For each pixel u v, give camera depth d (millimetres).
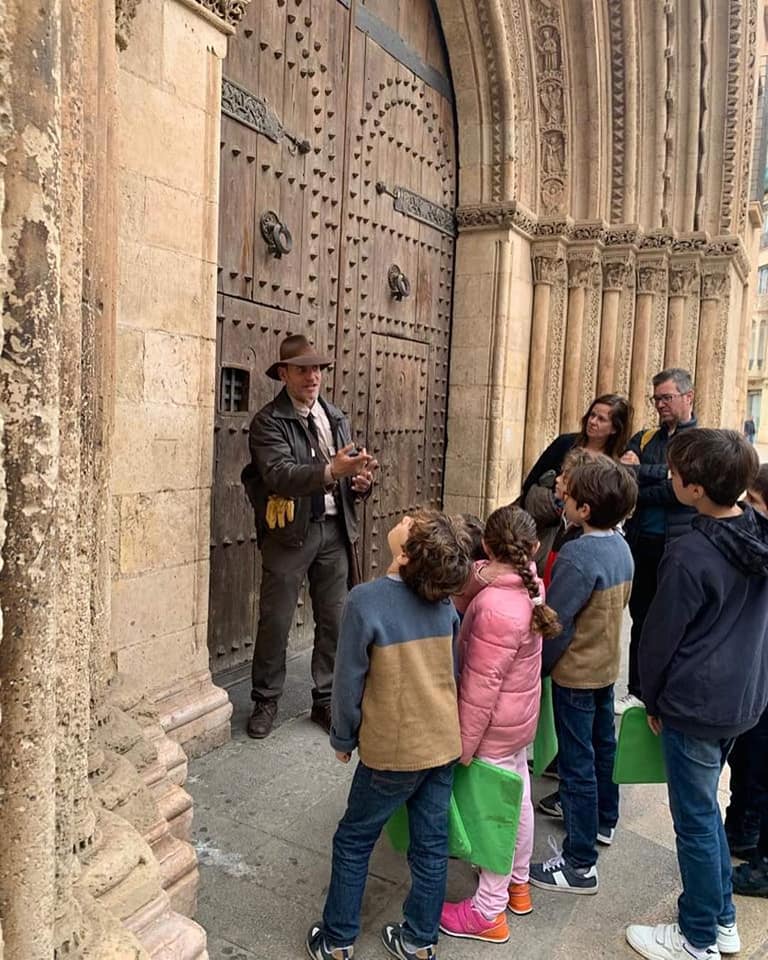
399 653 2059
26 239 1035
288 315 4617
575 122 6945
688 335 8031
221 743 3523
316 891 2510
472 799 2215
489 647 2240
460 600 2713
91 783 1897
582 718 2566
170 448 3236
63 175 1219
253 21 4133
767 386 37906
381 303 5664
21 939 1115
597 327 7465
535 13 6613
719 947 2307
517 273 6789
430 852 2141
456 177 6641
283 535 3498
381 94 5445
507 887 2418
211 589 4141
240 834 2816
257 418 3520
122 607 3053
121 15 2426
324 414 3830
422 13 5961
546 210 7078
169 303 3178
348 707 2096
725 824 2896
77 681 1531
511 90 6371
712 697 2117
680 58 7434
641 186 7539
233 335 4176
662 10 6969
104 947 1321
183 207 3219
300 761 3393
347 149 5070
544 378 7258
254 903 2439
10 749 1082
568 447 3764
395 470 6074
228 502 4227
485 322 6668
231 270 4117
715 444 2148
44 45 1033
